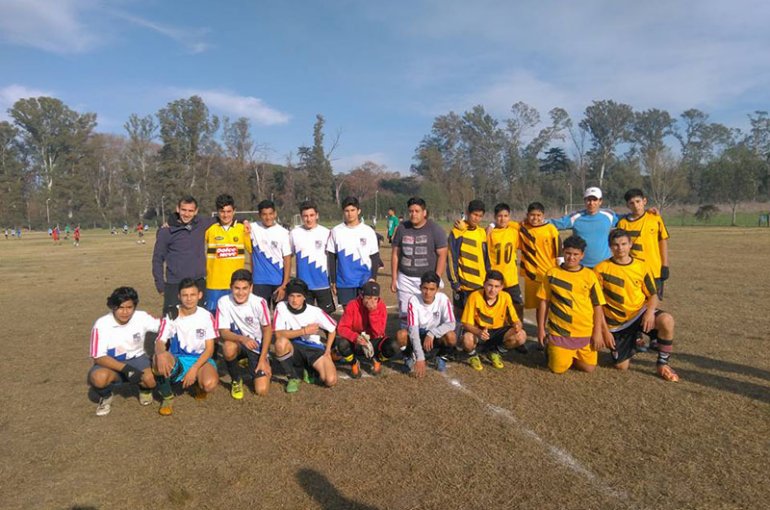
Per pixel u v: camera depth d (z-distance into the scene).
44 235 55.75
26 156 72.50
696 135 74.44
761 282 10.55
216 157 62.97
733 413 4.15
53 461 3.62
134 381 4.55
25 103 68.00
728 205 45.12
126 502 3.10
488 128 67.38
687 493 3.07
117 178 72.31
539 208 6.35
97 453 3.73
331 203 65.00
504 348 5.49
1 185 66.06
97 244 33.66
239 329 4.96
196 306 4.76
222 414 4.41
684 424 3.98
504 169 68.06
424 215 5.91
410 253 5.85
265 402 4.68
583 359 5.19
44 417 4.39
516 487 3.17
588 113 67.38
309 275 6.18
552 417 4.17
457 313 7.56
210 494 3.17
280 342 4.92
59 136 69.44
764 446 3.61
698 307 8.16
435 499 3.06
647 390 4.70
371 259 6.11
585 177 66.12
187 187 60.91
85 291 11.61
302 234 6.18
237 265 5.93
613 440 3.75
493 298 5.41
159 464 3.55
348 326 5.43
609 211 6.31
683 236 25.12
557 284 5.16
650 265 6.09
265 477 3.35
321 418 4.27
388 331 7.14
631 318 5.18
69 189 68.00
